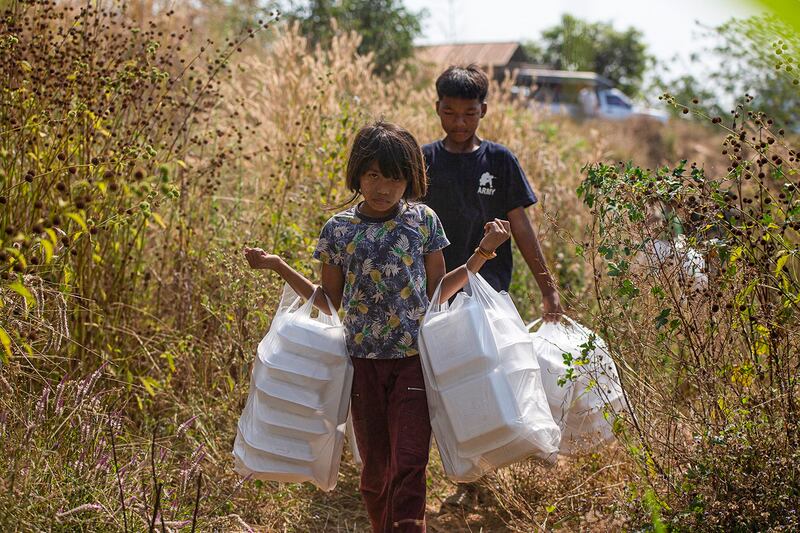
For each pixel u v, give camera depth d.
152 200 3.34
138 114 4.28
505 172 3.82
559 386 3.36
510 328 2.97
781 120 8.09
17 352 3.32
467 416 2.82
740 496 2.89
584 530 3.26
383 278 3.00
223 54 4.70
